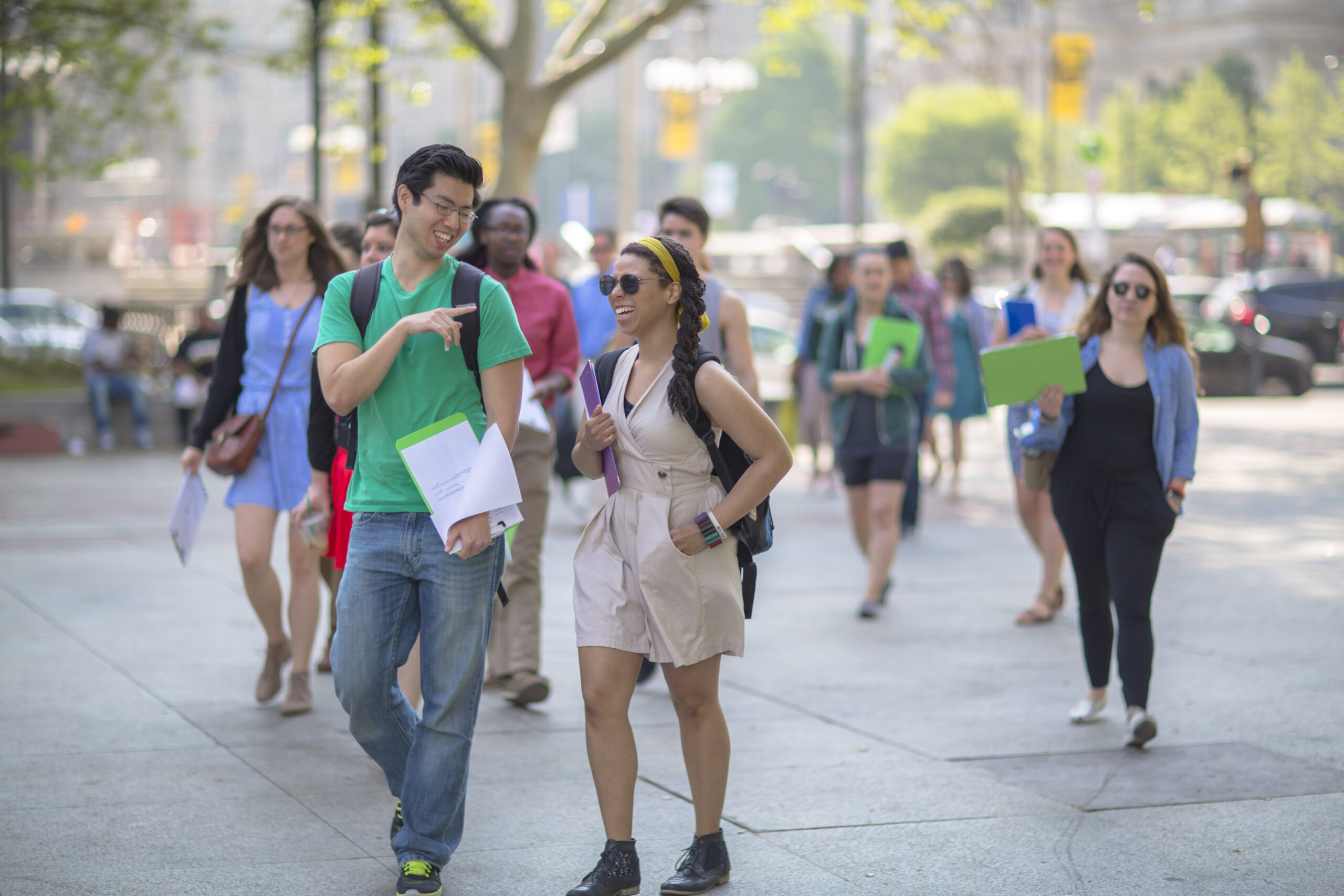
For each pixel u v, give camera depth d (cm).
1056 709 2022
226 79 6550
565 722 1942
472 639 1296
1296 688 2120
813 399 4634
